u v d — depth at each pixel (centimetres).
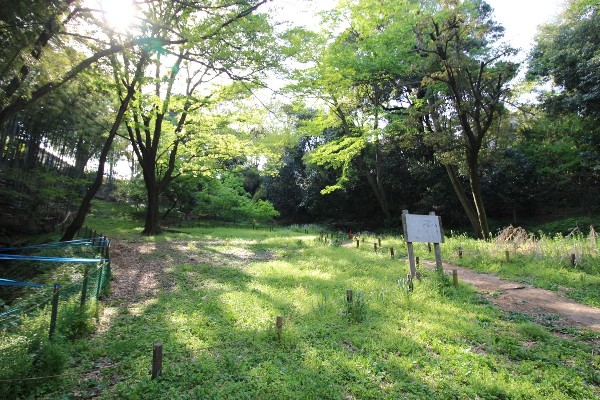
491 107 1644
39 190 1733
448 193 2777
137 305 817
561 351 545
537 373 471
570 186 2558
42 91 966
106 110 1988
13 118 1633
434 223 1033
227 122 2169
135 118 1992
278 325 575
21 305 644
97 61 1116
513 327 646
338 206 3631
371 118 2169
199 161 2544
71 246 1157
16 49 762
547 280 980
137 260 1380
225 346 564
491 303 798
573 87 1961
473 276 1069
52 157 2223
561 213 2681
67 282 841
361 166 3127
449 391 421
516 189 2645
